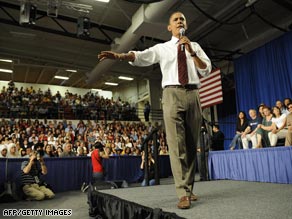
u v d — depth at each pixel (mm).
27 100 12680
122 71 14461
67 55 12805
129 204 2000
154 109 14531
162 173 8938
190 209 1675
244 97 9305
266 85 8492
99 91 18922
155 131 4000
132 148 9297
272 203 1823
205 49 10359
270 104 8359
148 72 14711
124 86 18312
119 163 7855
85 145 9016
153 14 6977
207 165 5191
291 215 1437
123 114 13547
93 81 12859
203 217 1447
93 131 10750
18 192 4980
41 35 10891
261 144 4996
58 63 13430
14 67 14094
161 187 3260
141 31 7738
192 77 1862
